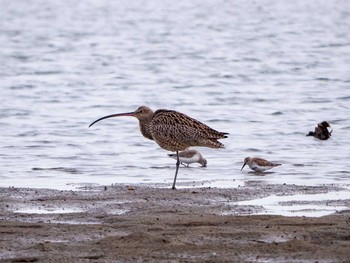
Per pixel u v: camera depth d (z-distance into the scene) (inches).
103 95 1378.0
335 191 642.8
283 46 2223.2
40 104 1270.9
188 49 2162.9
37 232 495.2
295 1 4158.5
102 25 2992.1
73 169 794.8
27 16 3437.5
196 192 630.5
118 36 2571.4
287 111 1192.8
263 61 1865.2
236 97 1339.8
